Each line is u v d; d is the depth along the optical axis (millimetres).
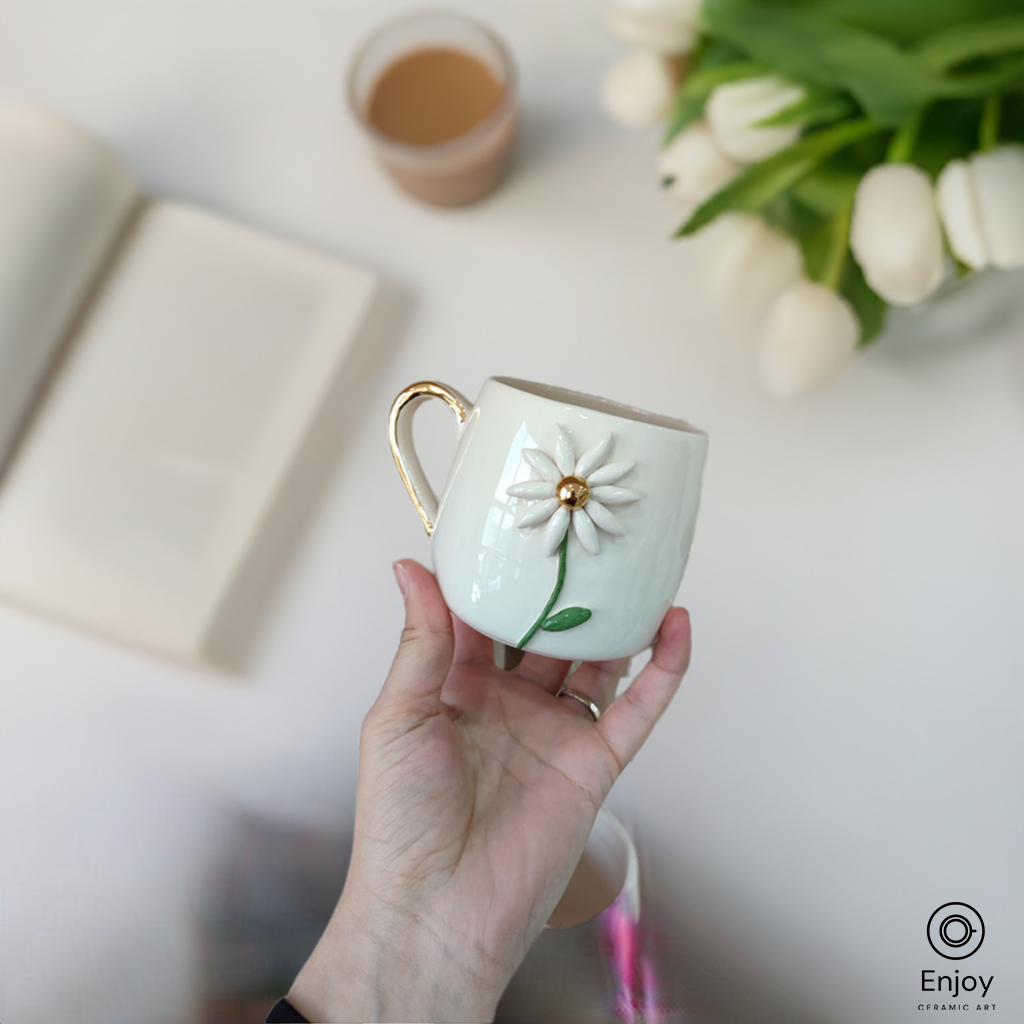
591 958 510
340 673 561
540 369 595
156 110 636
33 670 562
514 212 614
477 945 427
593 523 355
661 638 437
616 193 613
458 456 384
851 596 551
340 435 585
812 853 524
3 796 551
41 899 540
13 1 649
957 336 569
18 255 549
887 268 429
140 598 544
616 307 600
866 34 412
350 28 645
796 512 562
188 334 577
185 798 551
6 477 557
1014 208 411
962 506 553
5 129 562
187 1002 527
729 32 441
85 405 566
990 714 530
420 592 426
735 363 586
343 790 547
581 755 450
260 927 536
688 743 542
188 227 590
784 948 514
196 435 565
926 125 449
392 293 605
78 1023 526
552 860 437
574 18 638
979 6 403
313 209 619
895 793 528
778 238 499
